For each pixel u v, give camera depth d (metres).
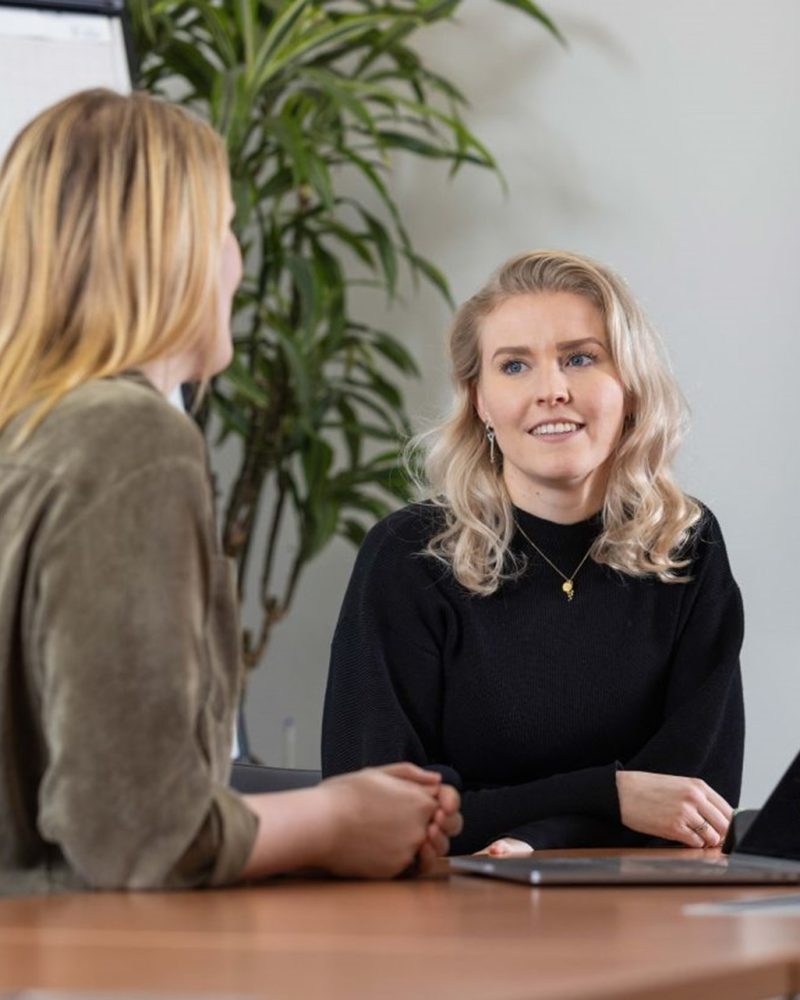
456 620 2.47
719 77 4.17
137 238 1.39
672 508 2.51
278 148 4.32
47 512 1.28
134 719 1.25
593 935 0.99
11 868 1.32
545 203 4.48
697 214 4.19
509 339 2.47
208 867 1.29
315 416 4.44
